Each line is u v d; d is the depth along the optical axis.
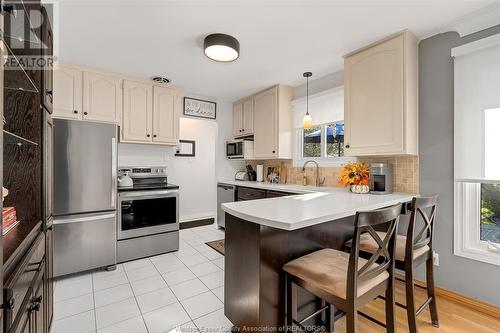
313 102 3.24
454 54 1.96
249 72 3.01
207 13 1.83
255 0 1.69
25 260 0.99
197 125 5.20
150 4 1.72
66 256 2.34
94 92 2.89
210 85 3.50
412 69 2.12
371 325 1.69
